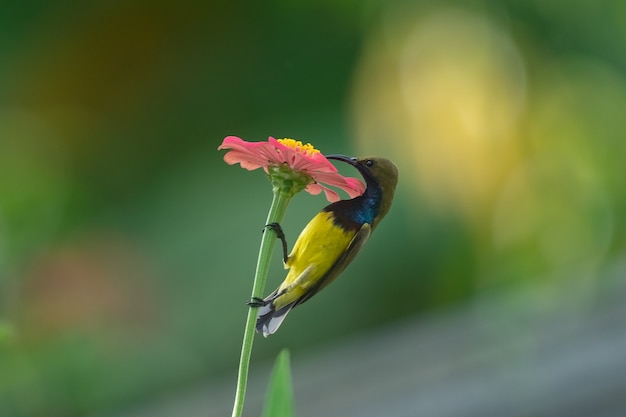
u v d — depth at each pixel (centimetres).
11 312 593
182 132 681
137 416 481
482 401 423
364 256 592
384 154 625
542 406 421
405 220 602
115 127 696
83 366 582
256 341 586
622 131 661
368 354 440
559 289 459
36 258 621
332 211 387
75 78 700
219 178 614
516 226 641
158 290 593
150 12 688
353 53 653
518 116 647
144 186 668
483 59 646
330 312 589
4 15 689
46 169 690
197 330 582
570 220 655
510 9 654
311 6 664
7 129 693
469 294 612
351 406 425
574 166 660
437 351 430
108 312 591
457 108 636
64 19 695
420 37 650
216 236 585
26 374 579
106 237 623
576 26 656
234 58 675
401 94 638
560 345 423
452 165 624
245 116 668
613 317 423
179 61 691
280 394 376
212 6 679
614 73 659
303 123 638
